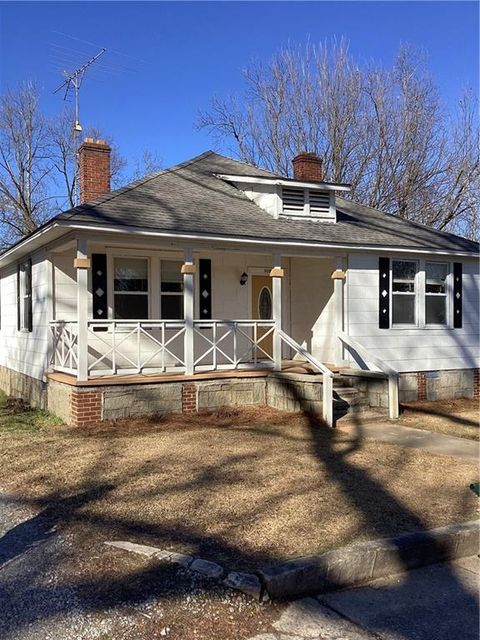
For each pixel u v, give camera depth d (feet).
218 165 50.39
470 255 44.57
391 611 12.49
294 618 12.05
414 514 17.26
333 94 88.58
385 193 87.40
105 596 12.41
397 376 34.24
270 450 25.43
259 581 12.73
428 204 85.81
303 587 13.12
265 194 42.19
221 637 11.14
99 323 33.53
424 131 85.97
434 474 21.81
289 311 47.60
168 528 16.14
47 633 11.09
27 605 12.14
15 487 20.36
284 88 92.32
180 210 36.96
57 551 14.78
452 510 17.69
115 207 34.30
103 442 27.02
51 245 36.45
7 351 51.49
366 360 37.19
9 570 13.85
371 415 33.86
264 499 18.52
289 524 16.31
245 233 35.53
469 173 83.56
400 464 23.26
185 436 28.37
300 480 20.68
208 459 23.66
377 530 15.85
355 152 88.22
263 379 36.94
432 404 41.19
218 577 13.07
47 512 17.71
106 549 14.74
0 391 53.78
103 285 38.37
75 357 34.32
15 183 104.63
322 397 32.94
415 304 43.65
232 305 44.42
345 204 52.80
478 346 46.62
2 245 104.94
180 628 11.33
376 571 14.28
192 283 35.01
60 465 22.98
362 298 41.14
